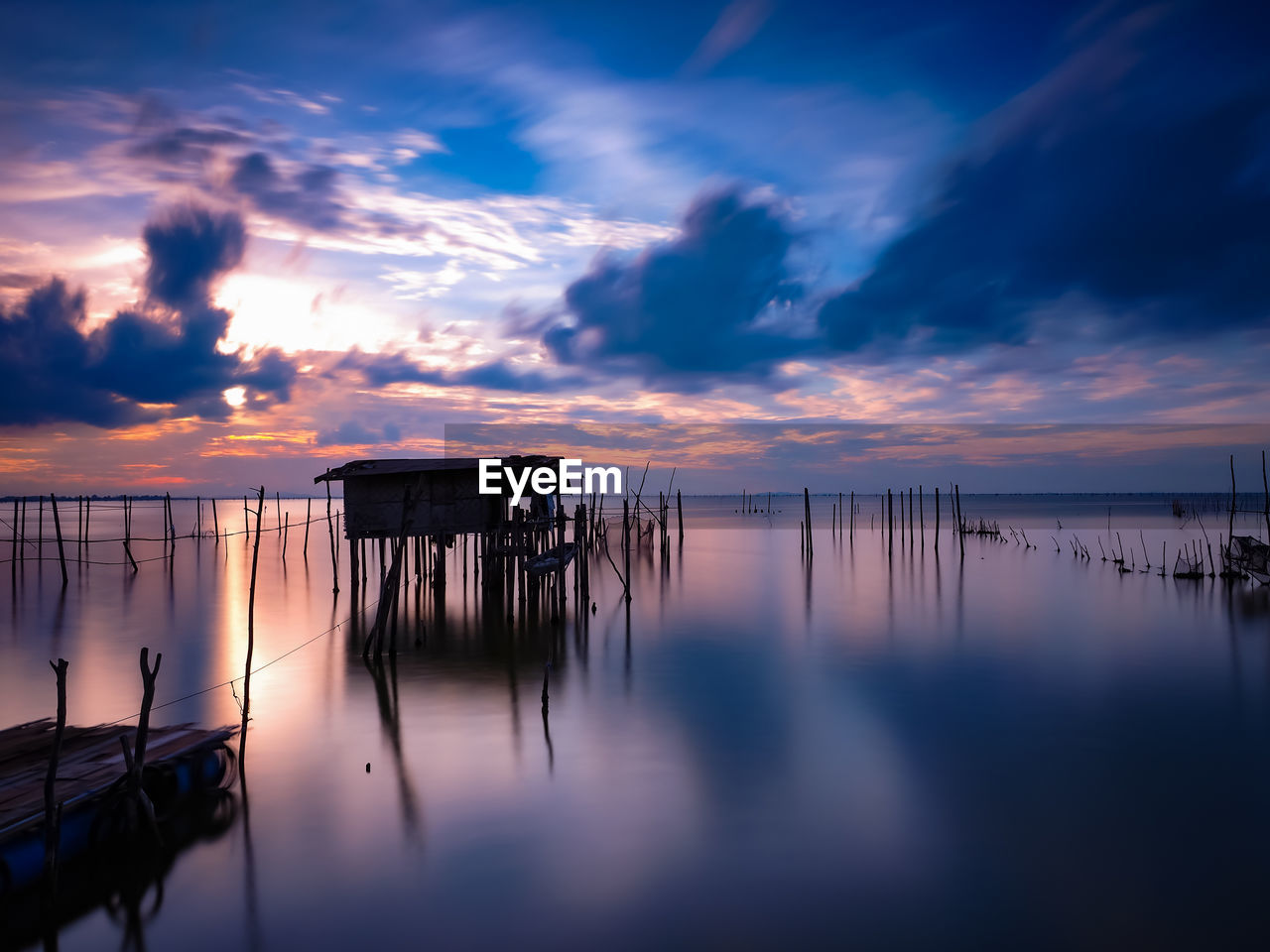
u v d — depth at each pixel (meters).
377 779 13.22
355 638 25.50
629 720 16.48
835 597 34.94
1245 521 97.94
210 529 92.12
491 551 28.73
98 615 31.28
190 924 9.05
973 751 14.64
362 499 28.77
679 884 9.89
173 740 12.41
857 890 9.74
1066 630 26.97
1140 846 10.85
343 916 9.22
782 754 14.48
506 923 9.07
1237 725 16.23
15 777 10.62
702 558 53.34
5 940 8.75
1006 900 9.52
